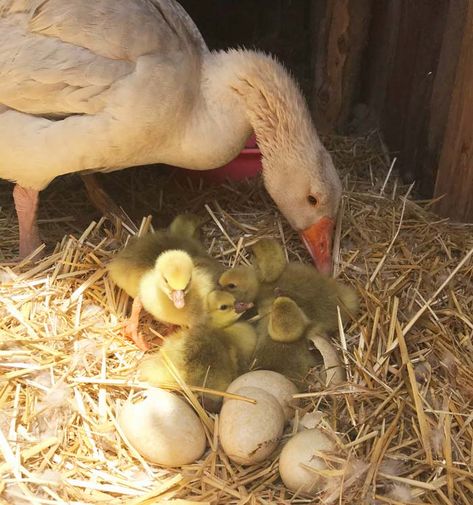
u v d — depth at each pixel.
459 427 0.50
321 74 0.90
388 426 0.50
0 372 0.52
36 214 0.65
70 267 0.61
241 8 1.09
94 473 0.48
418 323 0.58
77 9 0.56
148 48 0.57
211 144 0.63
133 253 0.58
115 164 0.62
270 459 0.49
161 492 0.47
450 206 0.72
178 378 0.51
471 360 0.55
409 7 0.80
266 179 0.65
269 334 0.55
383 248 0.65
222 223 0.70
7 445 0.48
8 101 0.57
